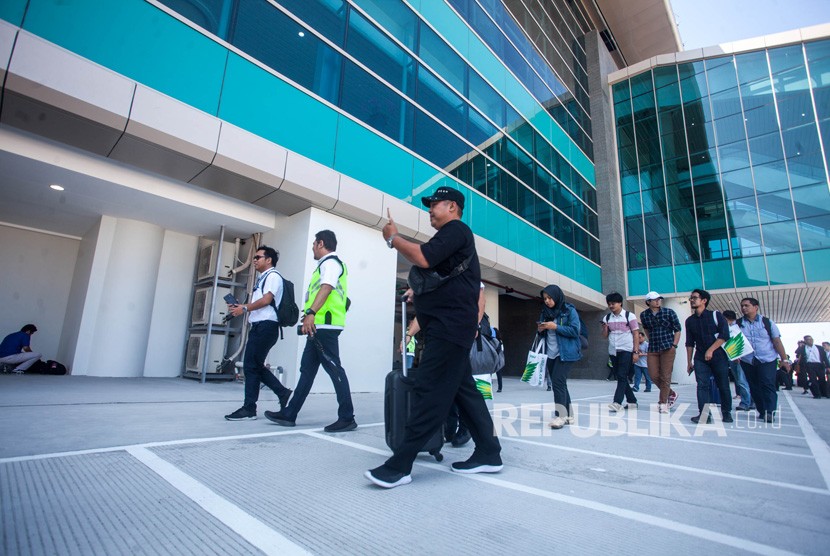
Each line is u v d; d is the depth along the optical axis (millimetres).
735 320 6629
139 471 2357
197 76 6668
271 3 7836
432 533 1688
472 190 12281
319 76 8461
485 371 3473
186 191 8000
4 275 9250
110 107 5668
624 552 1550
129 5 6055
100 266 8703
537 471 2693
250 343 4238
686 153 20281
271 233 9125
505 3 15695
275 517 1809
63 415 3963
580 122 20906
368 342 8859
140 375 8961
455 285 2449
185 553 1456
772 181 18016
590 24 24047
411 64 10758
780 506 2086
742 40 19750
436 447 2889
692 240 19328
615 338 6402
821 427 5211
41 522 1646
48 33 5320
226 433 3518
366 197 8875
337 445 3201
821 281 16391
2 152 6047
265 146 7324
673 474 2672
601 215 20734
